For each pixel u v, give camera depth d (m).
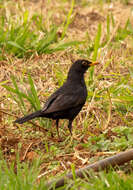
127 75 13.54
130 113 11.88
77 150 10.31
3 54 14.44
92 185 7.96
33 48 14.88
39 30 15.79
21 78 12.98
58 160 9.98
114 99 11.70
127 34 16.42
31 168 8.91
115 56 14.58
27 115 10.38
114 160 8.99
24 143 10.70
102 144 10.25
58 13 18.61
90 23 17.95
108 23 15.98
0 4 19.27
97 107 11.79
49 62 14.05
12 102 12.28
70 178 8.62
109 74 13.31
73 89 10.86
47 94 12.24
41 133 11.19
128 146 10.12
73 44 14.63
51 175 9.23
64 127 11.59
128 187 8.00
